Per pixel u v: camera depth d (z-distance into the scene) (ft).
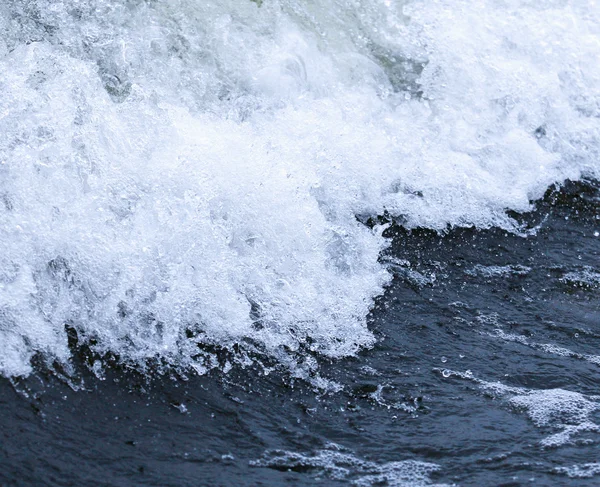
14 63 47.67
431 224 53.67
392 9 61.87
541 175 59.93
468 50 62.64
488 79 62.28
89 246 42.16
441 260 51.06
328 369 41.47
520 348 44.45
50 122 45.75
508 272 51.01
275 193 47.50
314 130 53.31
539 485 35.58
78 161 45.14
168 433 36.52
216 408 38.24
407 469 36.04
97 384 38.32
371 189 53.62
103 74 50.96
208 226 44.62
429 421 38.81
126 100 49.47
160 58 52.90
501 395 40.88
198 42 54.39
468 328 45.57
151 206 44.55
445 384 41.29
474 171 57.52
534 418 39.55
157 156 46.65
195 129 49.14
